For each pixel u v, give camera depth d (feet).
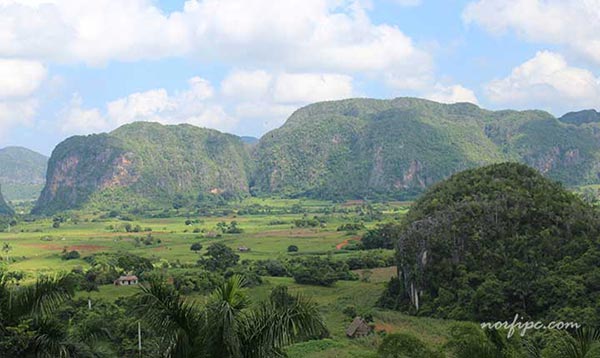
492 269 230.48
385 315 225.97
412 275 247.29
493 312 197.98
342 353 166.09
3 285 62.08
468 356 75.00
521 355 75.61
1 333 58.70
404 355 84.23
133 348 138.21
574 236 229.86
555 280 191.72
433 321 211.61
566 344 67.46
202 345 53.01
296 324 54.90
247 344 54.34
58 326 62.03
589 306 168.45
